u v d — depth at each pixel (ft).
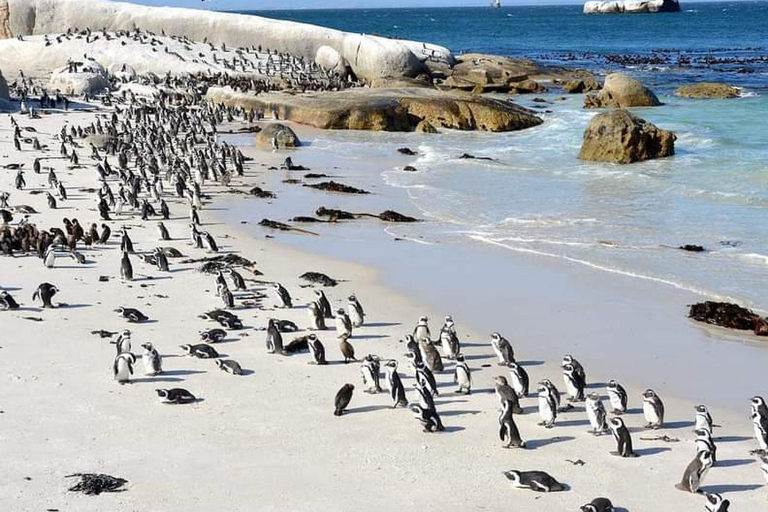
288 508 46.44
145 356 63.62
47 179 140.15
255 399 60.49
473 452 53.57
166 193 132.77
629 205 121.08
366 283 88.07
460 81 286.66
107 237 102.01
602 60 408.46
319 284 87.30
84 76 260.42
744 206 118.83
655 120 204.44
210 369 65.57
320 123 207.31
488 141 187.73
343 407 58.54
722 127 189.37
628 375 66.28
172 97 248.32
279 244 102.94
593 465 52.11
